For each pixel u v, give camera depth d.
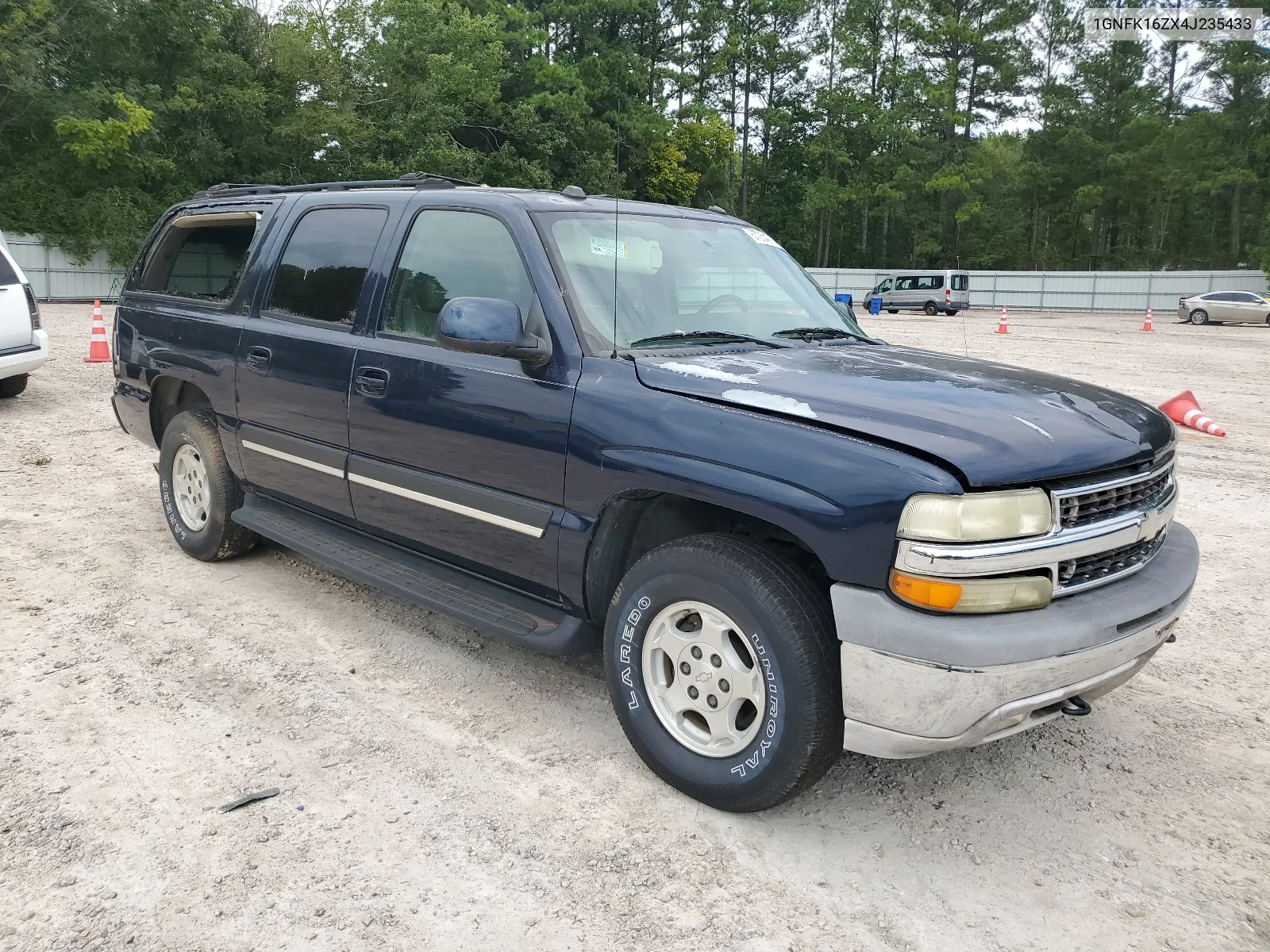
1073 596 2.70
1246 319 32.94
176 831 2.80
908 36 63.34
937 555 2.46
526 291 3.44
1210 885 2.73
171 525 5.24
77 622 4.29
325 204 4.45
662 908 2.54
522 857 2.73
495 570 3.56
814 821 2.97
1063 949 2.45
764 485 2.70
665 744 3.05
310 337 4.18
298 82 34.47
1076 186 66.19
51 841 2.73
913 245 66.81
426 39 38.97
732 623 2.82
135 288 5.54
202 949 2.34
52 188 29.66
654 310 3.54
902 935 2.48
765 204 69.50
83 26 30.06
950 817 3.03
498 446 3.39
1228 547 6.04
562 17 48.25
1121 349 21.14
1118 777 3.31
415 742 3.36
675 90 53.34
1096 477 2.74
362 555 4.14
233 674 3.83
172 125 32.06
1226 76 62.22
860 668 2.58
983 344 22.69
